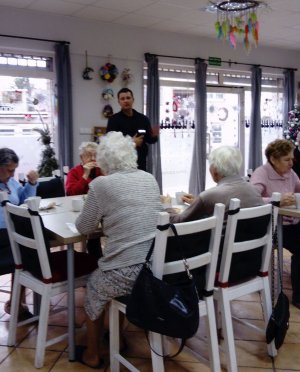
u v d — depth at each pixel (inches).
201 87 246.2
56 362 85.4
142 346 91.9
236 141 281.4
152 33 228.8
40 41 195.2
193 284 65.2
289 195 99.7
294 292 112.3
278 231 99.7
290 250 112.4
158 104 230.1
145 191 75.2
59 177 136.1
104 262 75.7
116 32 216.5
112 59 217.6
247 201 81.4
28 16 190.2
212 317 73.7
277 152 110.1
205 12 192.9
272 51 283.9
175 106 249.9
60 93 199.6
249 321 103.1
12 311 90.8
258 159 276.4
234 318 97.2
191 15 198.7
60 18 198.7
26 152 206.1
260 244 81.0
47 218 93.3
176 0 175.6
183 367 83.2
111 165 76.5
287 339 94.1
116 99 221.3
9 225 86.8
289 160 109.8
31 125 205.3
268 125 294.4
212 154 85.0
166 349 85.1
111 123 169.5
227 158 82.7
